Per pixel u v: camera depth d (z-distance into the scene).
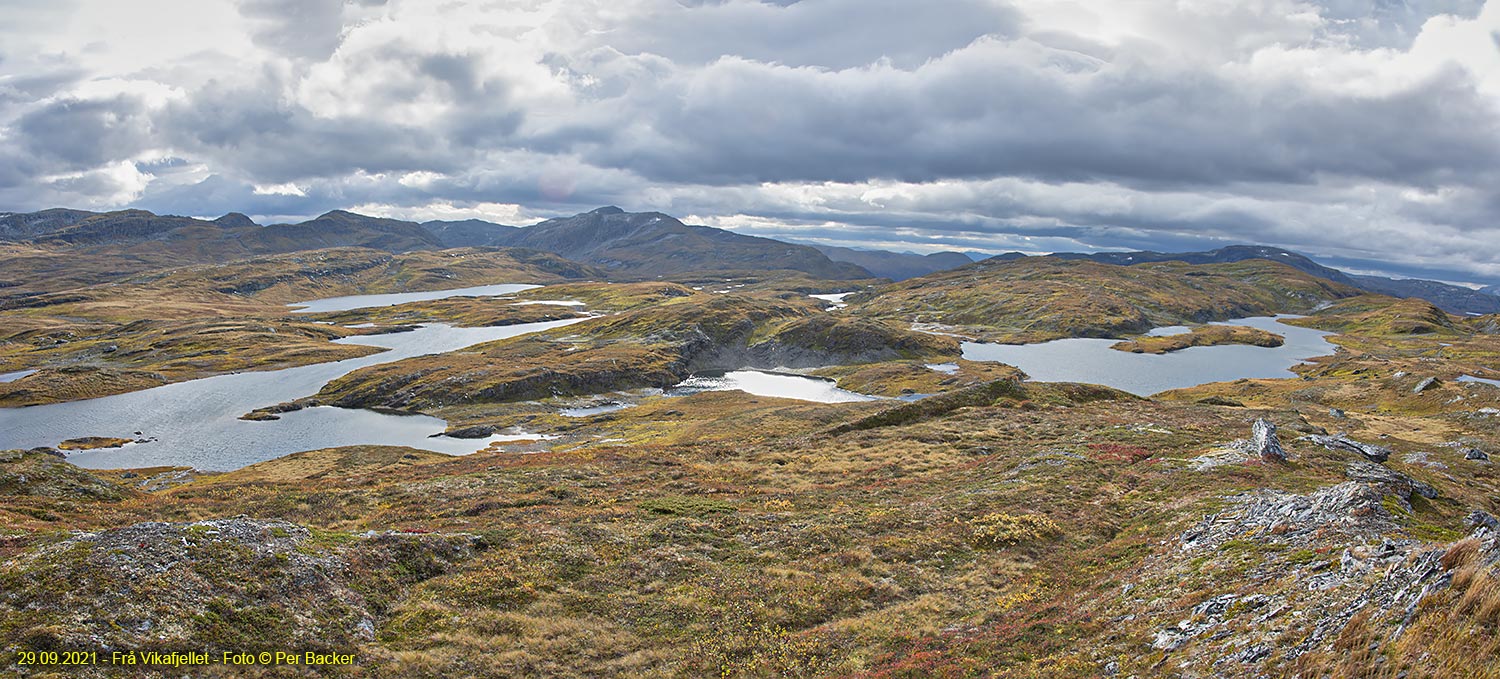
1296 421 92.69
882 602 33.56
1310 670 17.58
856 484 61.78
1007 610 30.83
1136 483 52.84
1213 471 51.91
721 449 82.56
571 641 29.25
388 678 25.25
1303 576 23.75
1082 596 30.73
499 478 63.38
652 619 31.83
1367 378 178.50
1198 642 21.78
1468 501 52.84
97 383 196.38
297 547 32.56
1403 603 18.23
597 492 58.28
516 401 187.75
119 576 26.38
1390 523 29.94
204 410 174.62
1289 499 35.06
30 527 42.03
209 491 64.31
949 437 81.00
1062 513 45.53
